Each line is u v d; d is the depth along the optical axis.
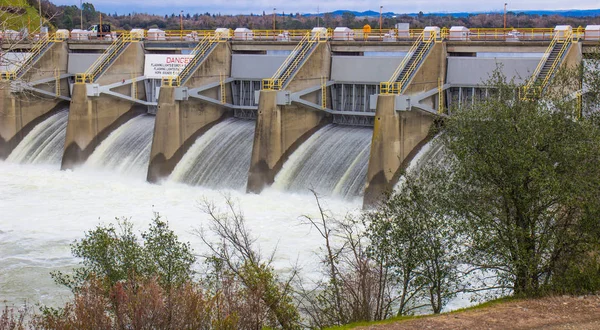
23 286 34.34
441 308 27.33
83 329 21.80
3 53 27.94
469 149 26.11
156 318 21.72
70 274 35.59
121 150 61.41
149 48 66.62
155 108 66.06
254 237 39.62
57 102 70.69
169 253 27.05
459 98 49.28
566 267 25.48
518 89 27.66
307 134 54.22
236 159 54.44
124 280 25.77
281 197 49.69
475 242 25.48
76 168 61.75
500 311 23.83
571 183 24.44
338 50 56.19
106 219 45.06
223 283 24.81
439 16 136.88
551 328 22.25
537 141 25.06
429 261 26.11
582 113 29.22
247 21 161.88
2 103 66.06
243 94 61.09
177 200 50.09
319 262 33.59
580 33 46.88
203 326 22.03
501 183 25.31
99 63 64.94
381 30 58.56
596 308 23.72
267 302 24.33
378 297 25.31
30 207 48.19
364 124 54.84
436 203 26.22
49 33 70.94
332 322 25.03
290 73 52.72
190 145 57.91
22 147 67.25
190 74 57.91
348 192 48.03
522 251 24.73
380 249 26.09
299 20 158.50
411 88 47.66
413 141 47.72
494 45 49.50
